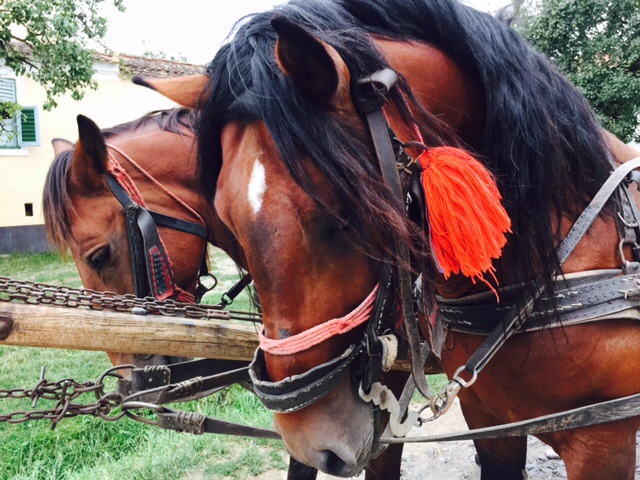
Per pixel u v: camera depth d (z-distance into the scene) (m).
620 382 1.35
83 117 2.12
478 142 1.43
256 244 1.06
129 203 2.25
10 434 3.49
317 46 0.98
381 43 1.31
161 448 3.21
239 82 1.09
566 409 1.41
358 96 1.09
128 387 1.92
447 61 1.38
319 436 1.12
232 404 3.80
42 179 11.29
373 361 1.17
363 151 1.06
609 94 7.15
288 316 1.09
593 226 1.39
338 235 1.08
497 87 1.32
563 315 1.34
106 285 2.29
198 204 2.44
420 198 1.18
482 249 1.13
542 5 7.37
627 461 1.39
